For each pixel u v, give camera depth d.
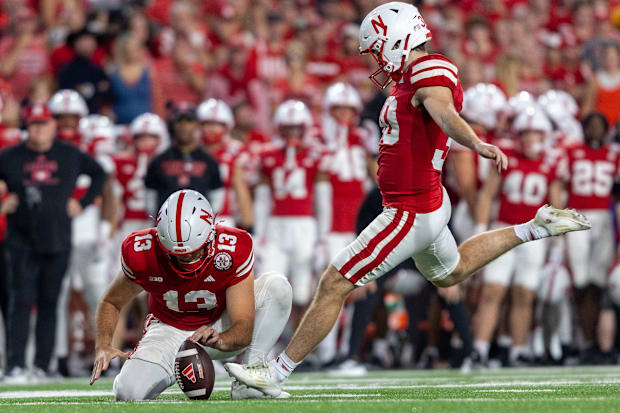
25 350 25.77
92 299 29.56
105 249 29.36
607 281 30.19
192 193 14.41
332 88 30.56
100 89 35.22
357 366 27.02
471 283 30.41
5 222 27.03
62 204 26.56
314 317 15.31
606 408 12.70
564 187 30.58
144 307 30.06
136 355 15.26
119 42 35.75
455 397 15.05
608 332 31.09
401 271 29.08
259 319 15.74
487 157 13.60
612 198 30.59
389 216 15.29
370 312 27.23
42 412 13.34
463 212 29.25
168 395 16.61
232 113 33.41
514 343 29.27
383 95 29.81
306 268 29.94
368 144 29.06
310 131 30.31
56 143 26.91
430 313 29.91
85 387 21.34
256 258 29.84
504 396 15.11
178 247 14.04
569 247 30.25
